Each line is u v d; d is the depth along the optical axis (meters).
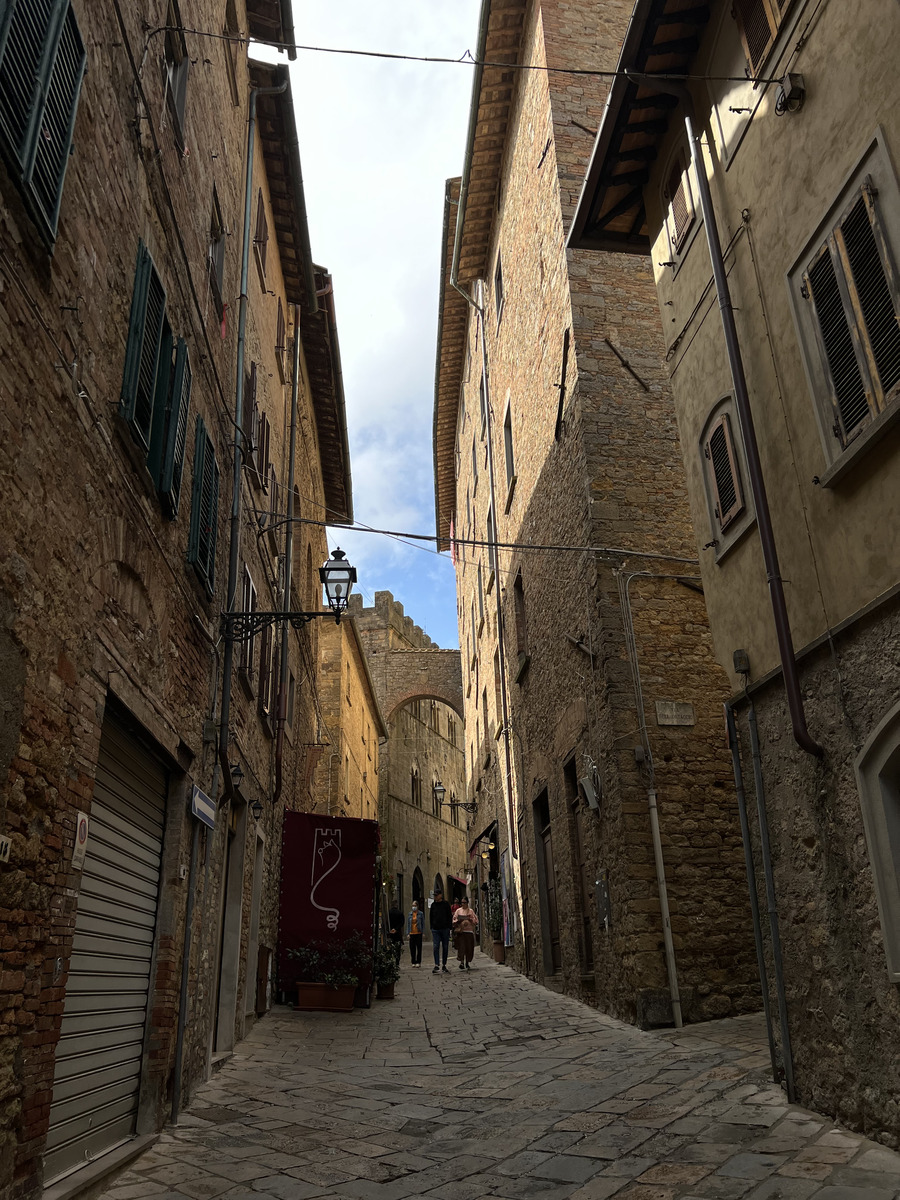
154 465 6.32
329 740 26.25
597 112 13.90
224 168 9.72
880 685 5.07
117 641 5.48
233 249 10.32
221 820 8.78
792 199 6.02
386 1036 10.30
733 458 6.92
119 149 5.56
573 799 12.74
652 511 11.50
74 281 4.71
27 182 3.80
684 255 7.99
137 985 6.28
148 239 6.29
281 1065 8.68
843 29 5.48
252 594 10.93
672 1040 8.44
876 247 5.05
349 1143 5.88
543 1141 5.64
